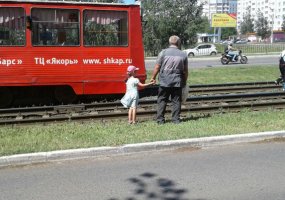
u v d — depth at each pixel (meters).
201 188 5.98
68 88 13.12
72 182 6.27
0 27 12.16
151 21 48.19
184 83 10.12
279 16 147.62
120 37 13.32
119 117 11.02
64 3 12.66
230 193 5.79
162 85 9.88
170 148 8.08
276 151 7.95
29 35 12.38
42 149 7.59
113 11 13.18
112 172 6.74
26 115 11.25
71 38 12.81
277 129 9.26
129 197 5.67
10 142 8.13
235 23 69.06
